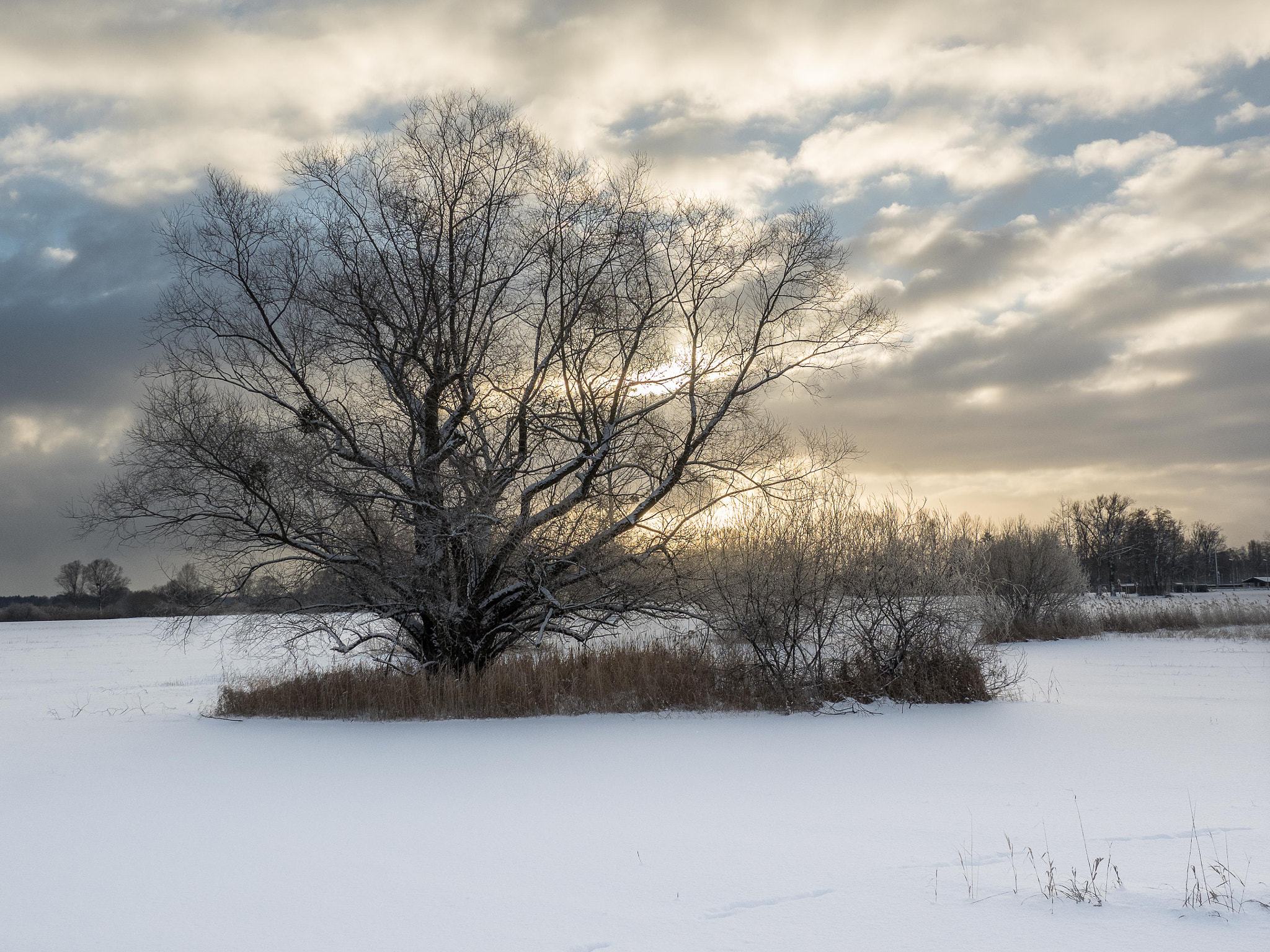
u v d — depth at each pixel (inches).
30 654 1654.8
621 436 747.4
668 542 755.4
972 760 463.8
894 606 706.8
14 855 316.5
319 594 749.3
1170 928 215.8
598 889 262.2
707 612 738.2
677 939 219.1
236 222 736.3
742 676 705.0
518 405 758.5
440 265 748.6
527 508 750.5
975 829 323.3
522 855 301.6
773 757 487.8
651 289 744.3
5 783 452.4
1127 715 612.7
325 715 708.0
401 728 642.2
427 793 412.5
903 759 472.7
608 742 556.4
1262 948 202.1
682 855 296.4
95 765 502.0
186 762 506.9
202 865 299.1
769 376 756.6
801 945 212.7
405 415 751.7
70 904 261.0
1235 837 302.7
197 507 710.5
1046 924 221.1
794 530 732.0
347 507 720.3
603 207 743.7
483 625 774.5
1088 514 4372.5
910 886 257.3
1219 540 6200.8
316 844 324.5
